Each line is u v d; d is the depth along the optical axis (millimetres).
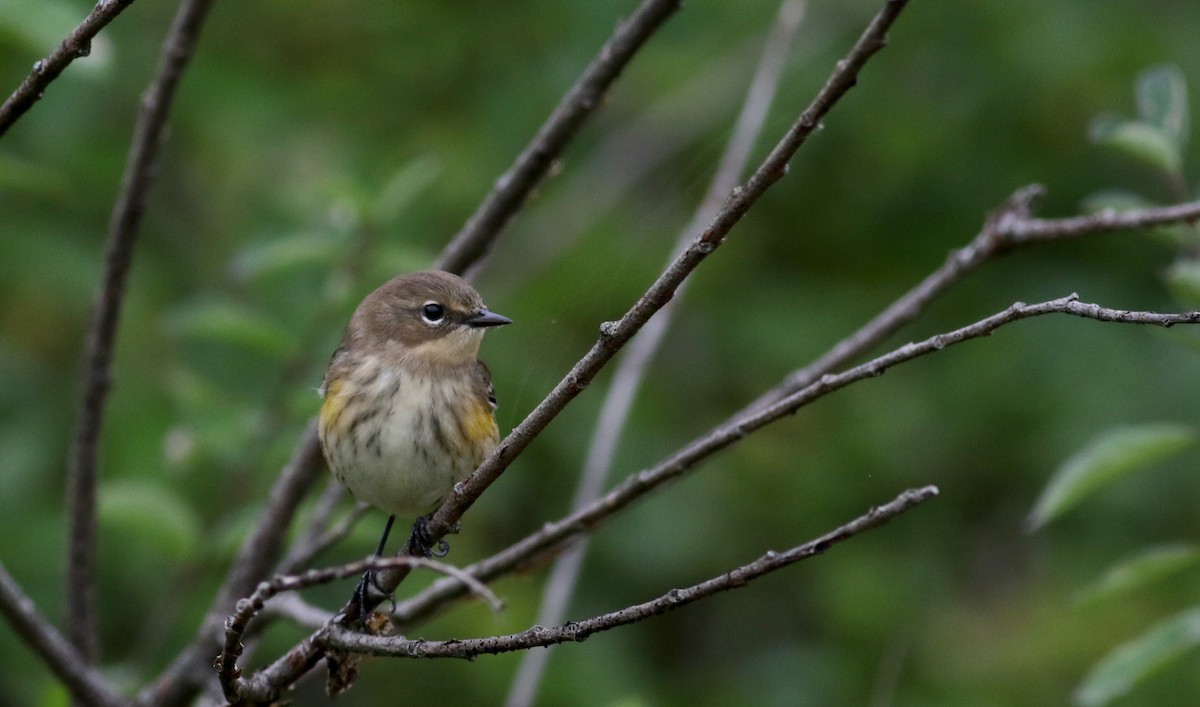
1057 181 13711
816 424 14047
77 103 12445
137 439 11938
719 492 13555
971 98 13797
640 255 12891
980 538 14031
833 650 13453
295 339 9820
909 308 7734
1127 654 7613
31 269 12328
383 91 14430
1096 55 13398
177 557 9266
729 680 13406
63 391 12781
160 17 13734
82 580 8141
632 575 13195
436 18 14375
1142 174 13492
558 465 12961
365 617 5895
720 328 14141
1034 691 12828
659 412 13562
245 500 9898
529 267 13578
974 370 13719
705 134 14070
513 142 13867
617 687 12227
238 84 13328
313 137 13734
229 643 5020
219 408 9695
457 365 7902
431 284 7965
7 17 7848
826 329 13891
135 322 12586
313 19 14352
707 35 14359
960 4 14000
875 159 13930
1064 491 7613
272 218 12219
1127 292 13688
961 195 13914
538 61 14242
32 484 12164
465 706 12664
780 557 4824
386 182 12141
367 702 12773
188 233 13445
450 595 7598
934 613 13406
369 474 7668
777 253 14688
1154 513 13289
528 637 5043
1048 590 13406
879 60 13930
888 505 4793
